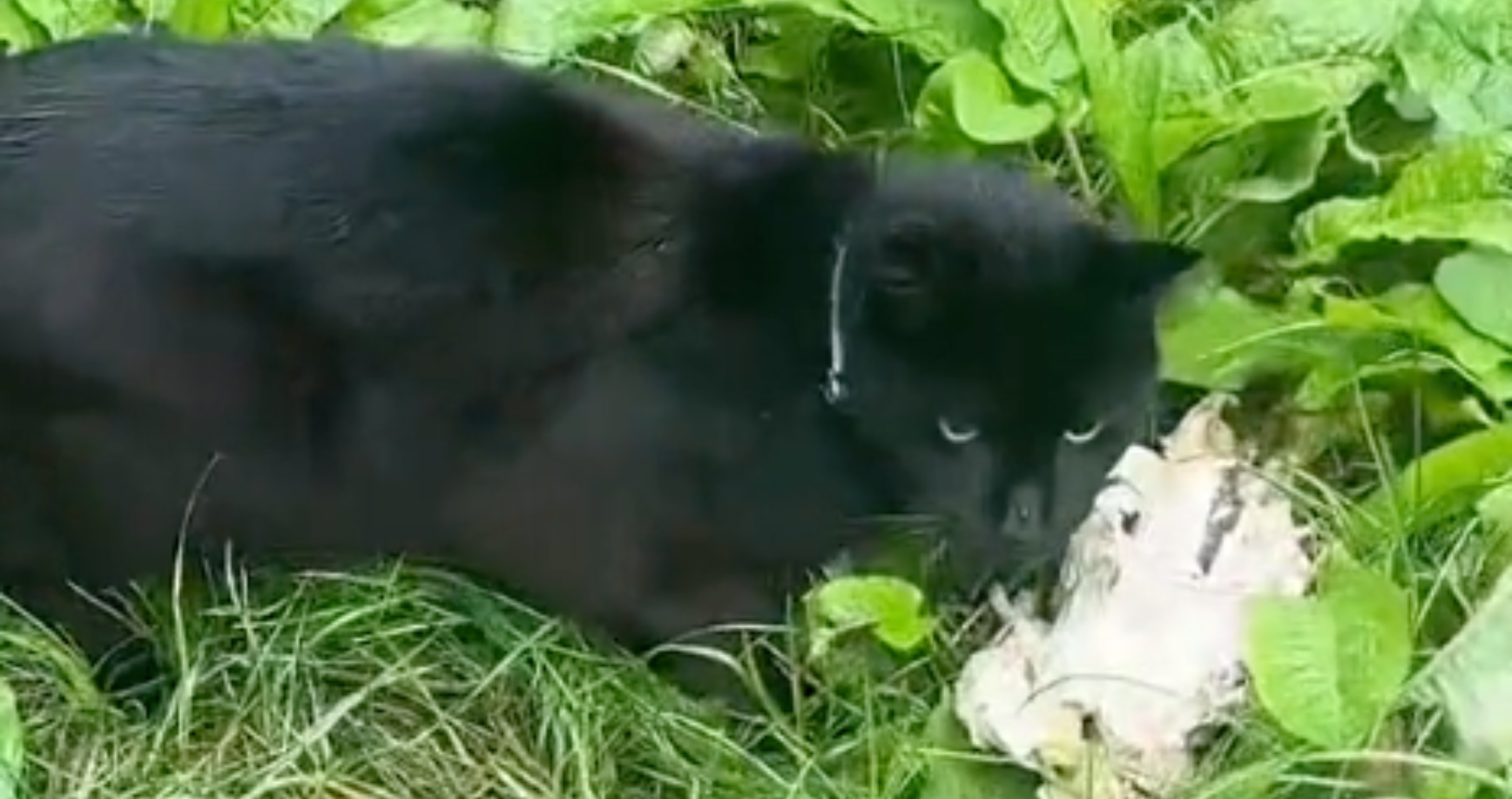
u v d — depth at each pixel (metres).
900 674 0.94
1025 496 0.91
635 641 0.97
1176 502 0.94
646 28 1.08
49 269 0.89
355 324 0.91
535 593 0.96
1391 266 1.01
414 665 0.95
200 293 0.90
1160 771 0.90
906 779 0.91
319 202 0.90
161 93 0.91
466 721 0.94
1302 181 1.02
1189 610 0.92
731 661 0.96
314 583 0.96
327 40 0.95
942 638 0.95
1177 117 1.02
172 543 0.94
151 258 0.89
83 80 0.91
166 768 0.92
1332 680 0.87
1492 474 0.95
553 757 0.94
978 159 0.99
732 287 0.91
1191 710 0.91
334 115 0.91
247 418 0.91
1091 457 0.92
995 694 0.91
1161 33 1.04
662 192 0.92
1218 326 0.99
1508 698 0.88
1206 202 1.04
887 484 0.93
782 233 0.91
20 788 0.88
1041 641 0.92
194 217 0.90
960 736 0.91
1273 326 0.99
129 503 0.93
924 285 0.88
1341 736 0.87
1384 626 0.88
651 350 0.91
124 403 0.90
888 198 0.90
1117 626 0.92
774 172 0.92
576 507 0.93
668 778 0.93
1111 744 0.90
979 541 0.93
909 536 0.94
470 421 0.92
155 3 1.07
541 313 0.91
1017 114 1.02
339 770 0.92
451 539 0.95
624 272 0.91
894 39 1.04
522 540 0.94
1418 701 0.89
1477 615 0.89
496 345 0.91
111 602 0.96
